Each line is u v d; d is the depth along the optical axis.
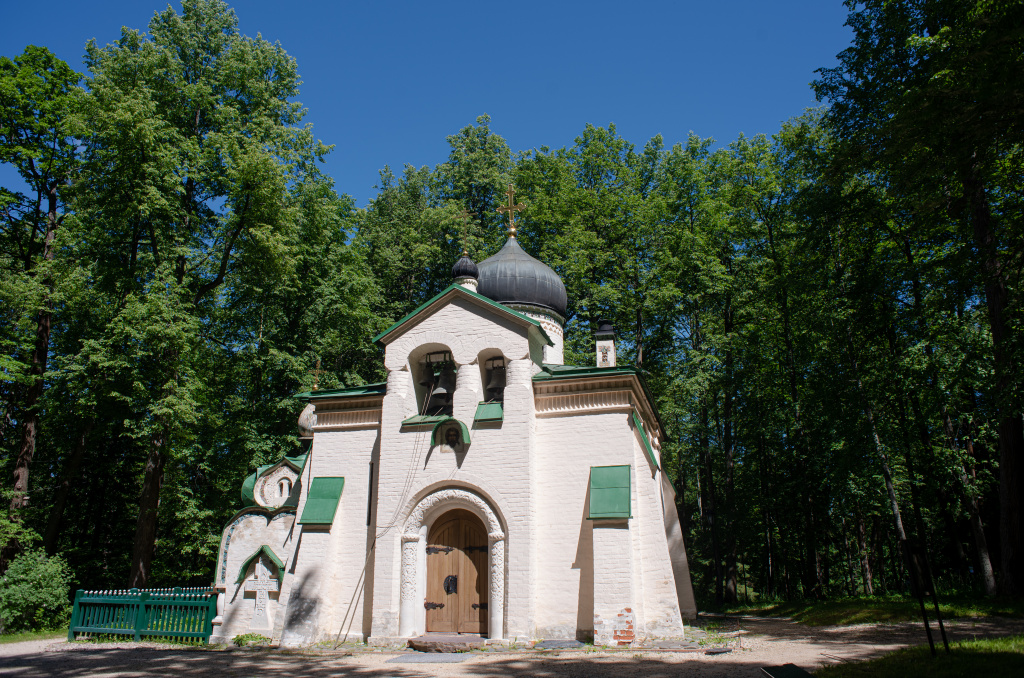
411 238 41.59
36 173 30.28
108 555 37.19
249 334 32.88
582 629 16.88
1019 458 21.17
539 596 17.38
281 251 28.08
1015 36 12.60
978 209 20.86
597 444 18.28
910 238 25.75
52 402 27.02
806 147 29.75
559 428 18.70
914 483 28.39
